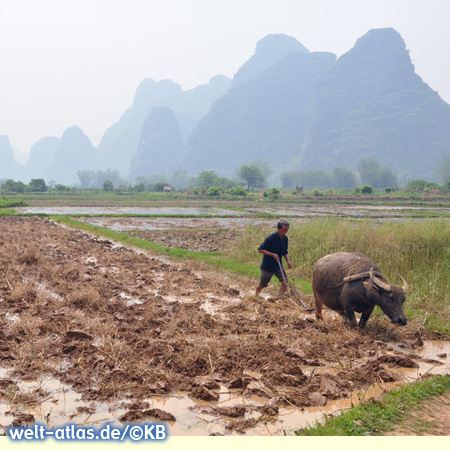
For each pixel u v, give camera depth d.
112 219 31.16
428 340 7.51
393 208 53.22
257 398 5.26
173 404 5.10
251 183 160.25
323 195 87.06
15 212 34.91
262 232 17.02
